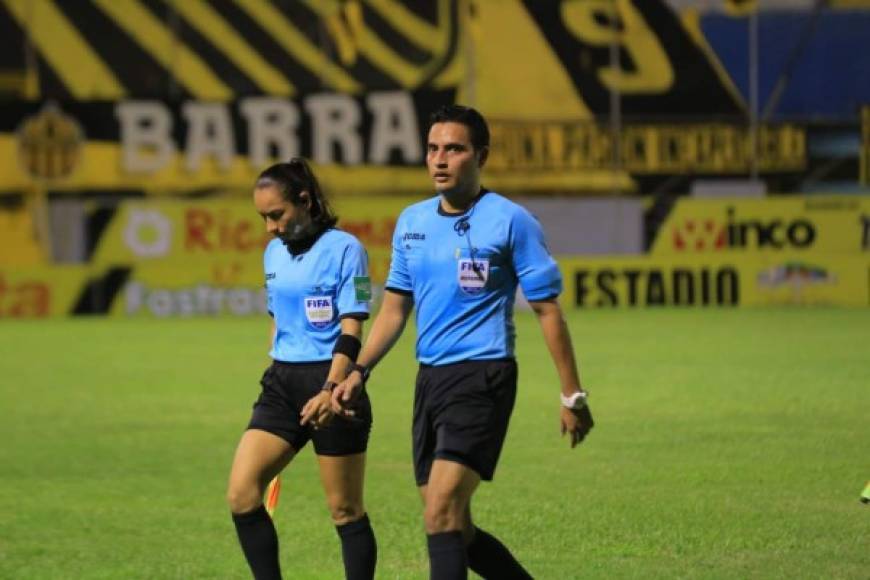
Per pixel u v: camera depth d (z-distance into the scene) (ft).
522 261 65.92
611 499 112.68
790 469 126.52
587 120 388.16
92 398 189.57
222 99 375.86
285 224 72.54
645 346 257.14
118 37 372.99
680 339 271.69
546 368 223.71
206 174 374.63
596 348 253.85
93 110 369.50
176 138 373.40
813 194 392.88
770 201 379.76
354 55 381.81
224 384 205.87
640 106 390.01
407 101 382.83
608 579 85.10
